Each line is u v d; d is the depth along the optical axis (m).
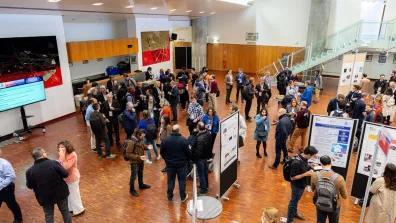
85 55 11.05
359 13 15.27
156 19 14.93
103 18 12.72
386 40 13.44
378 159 4.82
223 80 17.22
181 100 11.06
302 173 4.21
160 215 4.90
